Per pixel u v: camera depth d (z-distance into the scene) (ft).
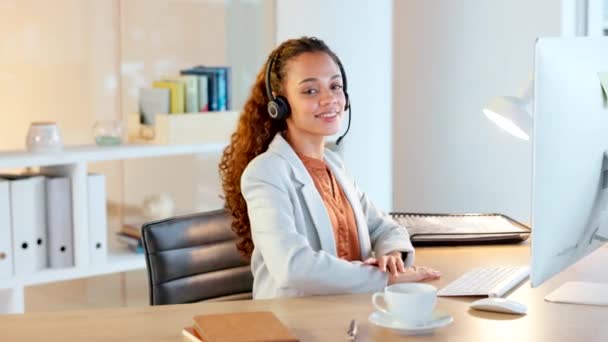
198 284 8.93
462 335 6.42
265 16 14.65
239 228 8.78
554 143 6.44
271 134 8.68
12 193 12.07
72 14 14.55
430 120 16.57
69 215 12.53
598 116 6.68
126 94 14.62
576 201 6.70
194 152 13.53
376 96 15.39
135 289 14.64
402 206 17.19
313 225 8.28
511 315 6.88
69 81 14.61
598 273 8.07
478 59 15.70
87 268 12.65
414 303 6.48
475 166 15.96
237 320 6.49
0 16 14.74
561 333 6.46
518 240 9.48
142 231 8.72
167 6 14.75
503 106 8.16
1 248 12.00
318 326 6.65
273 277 7.89
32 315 6.97
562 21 14.43
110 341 6.37
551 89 6.37
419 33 16.58
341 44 14.89
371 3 15.14
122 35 14.56
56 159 12.19
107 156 12.64
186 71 14.44
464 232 9.43
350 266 7.67
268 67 8.48
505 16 15.23
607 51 6.68
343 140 15.12
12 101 14.79
